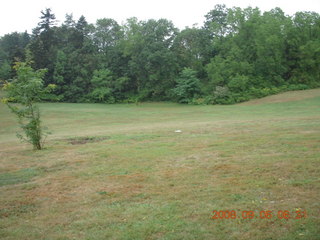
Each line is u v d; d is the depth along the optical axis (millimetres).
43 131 25094
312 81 53906
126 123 29500
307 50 54031
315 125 14508
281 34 56750
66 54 67312
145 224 5262
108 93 62062
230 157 9312
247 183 6844
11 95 13367
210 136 13852
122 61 67125
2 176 9164
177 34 64625
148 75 62594
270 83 53781
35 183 8219
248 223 5004
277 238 4480
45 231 5301
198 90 55719
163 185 7242
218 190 6574
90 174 8711
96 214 5863
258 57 56375
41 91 13602
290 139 11234
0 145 17328
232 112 34188
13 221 5816
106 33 72625
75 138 16484
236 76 52156
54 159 11078
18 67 13414
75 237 5000
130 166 9242
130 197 6648
